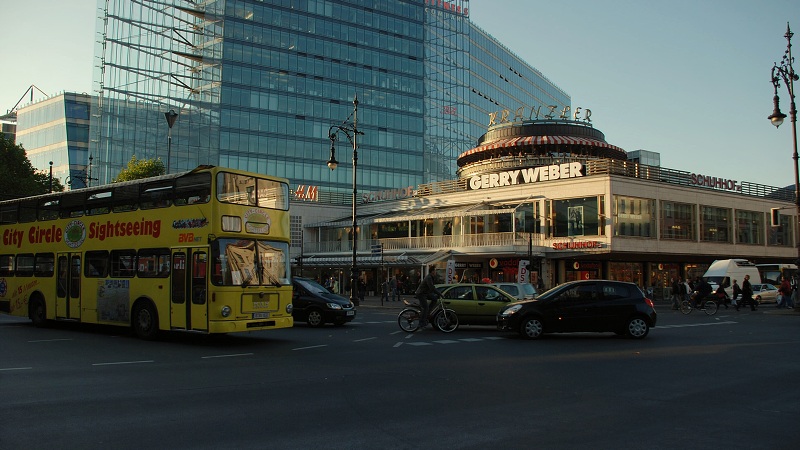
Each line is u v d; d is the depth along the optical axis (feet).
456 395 28.58
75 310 59.00
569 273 145.69
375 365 38.19
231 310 47.19
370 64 268.21
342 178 254.88
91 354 43.42
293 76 249.55
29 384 31.24
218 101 233.76
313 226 184.24
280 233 52.60
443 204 162.40
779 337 56.24
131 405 26.27
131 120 228.22
